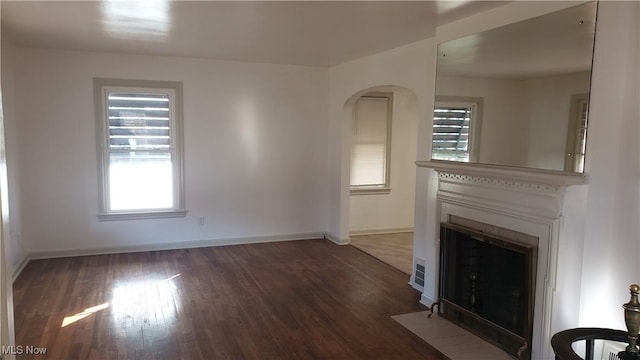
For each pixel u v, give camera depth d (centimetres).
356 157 674
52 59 509
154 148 559
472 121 346
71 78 518
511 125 309
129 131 548
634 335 209
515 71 306
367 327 358
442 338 340
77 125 526
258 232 620
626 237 249
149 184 563
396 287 452
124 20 374
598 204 259
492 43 326
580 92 263
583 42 260
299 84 616
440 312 382
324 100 632
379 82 510
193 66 564
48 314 370
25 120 505
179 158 569
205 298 412
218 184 592
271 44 468
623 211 250
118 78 534
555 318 281
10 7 336
